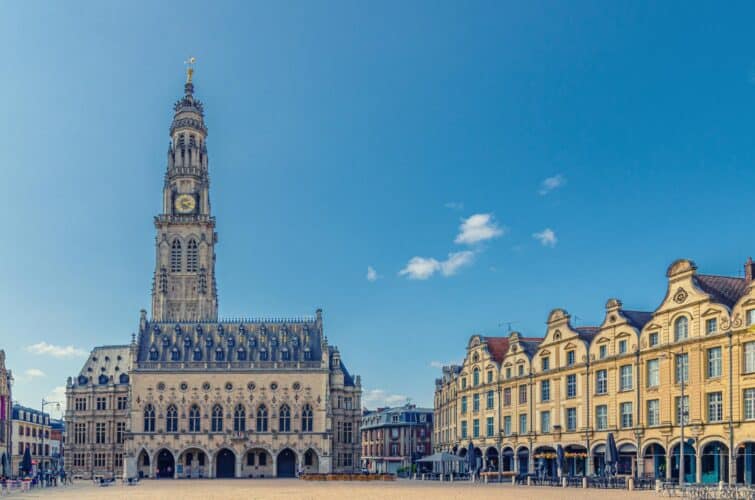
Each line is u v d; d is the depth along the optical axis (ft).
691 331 258.78
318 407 470.39
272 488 295.89
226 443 463.01
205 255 582.76
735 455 237.04
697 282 260.01
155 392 468.34
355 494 238.48
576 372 316.19
